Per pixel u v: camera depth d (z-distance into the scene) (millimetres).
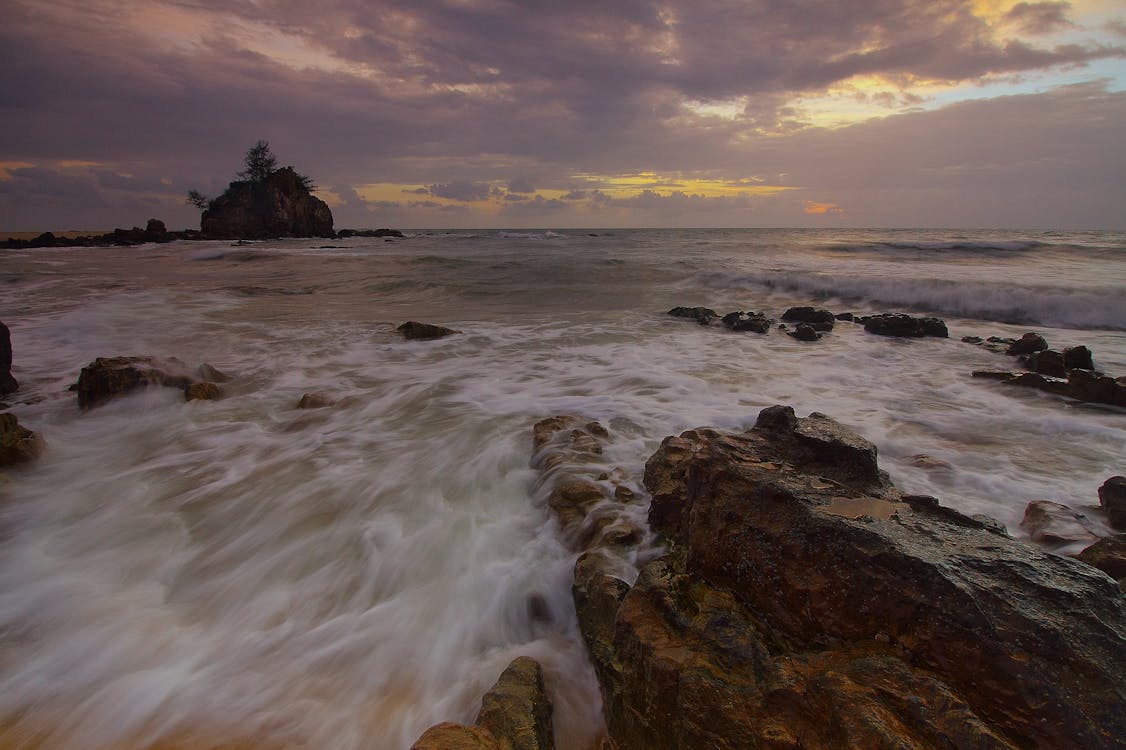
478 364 10648
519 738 2971
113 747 3287
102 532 5348
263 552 5035
